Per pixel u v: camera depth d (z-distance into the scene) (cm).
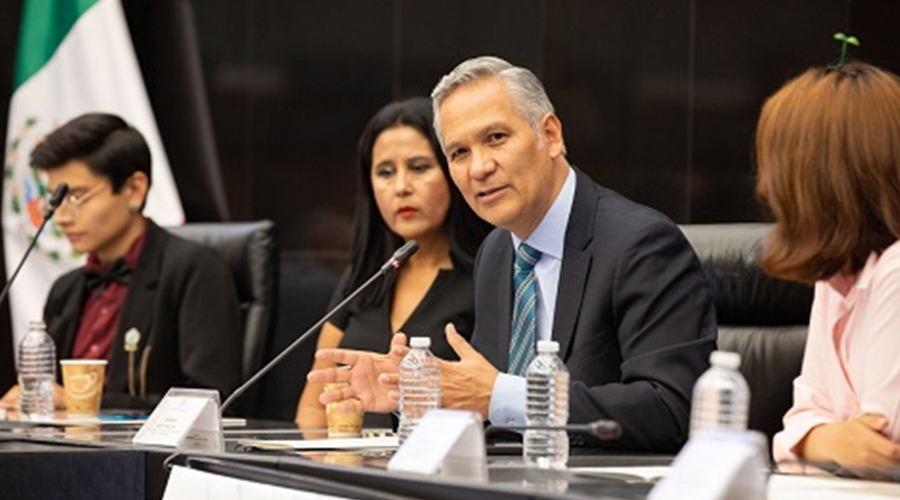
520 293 755
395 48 1374
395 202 921
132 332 1070
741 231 866
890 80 564
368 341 930
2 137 1527
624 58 1246
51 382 937
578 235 737
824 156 559
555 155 741
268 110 1430
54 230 1418
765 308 848
